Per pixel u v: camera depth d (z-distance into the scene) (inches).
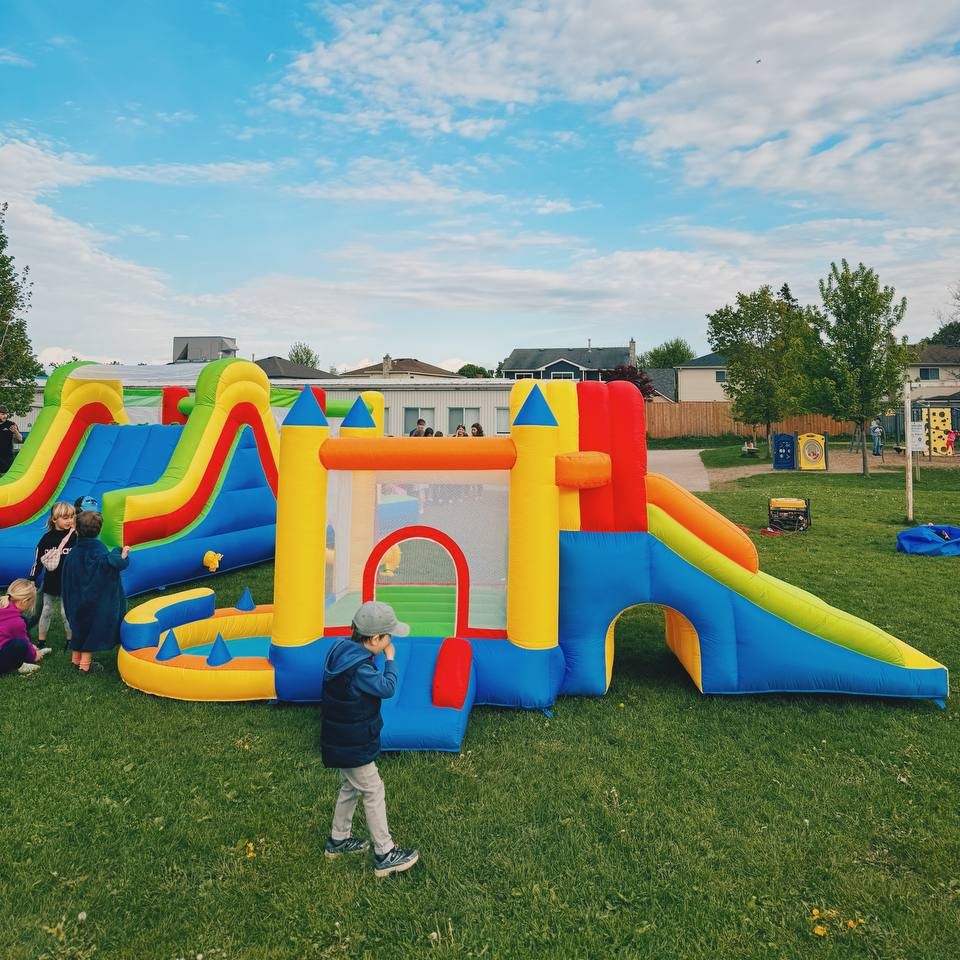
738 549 221.9
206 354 1157.7
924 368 1879.9
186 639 251.3
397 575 265.4
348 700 133.0
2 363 813.2
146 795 164.6
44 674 240.5
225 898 129.8
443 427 977.5
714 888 132.0
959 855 142.2
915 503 611.5
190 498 379.2
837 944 118.3
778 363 1111.0
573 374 2021.4
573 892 131.0
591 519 225.6
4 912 125.6
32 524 395.9
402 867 136.3
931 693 214.5
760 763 179.9
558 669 217.2
